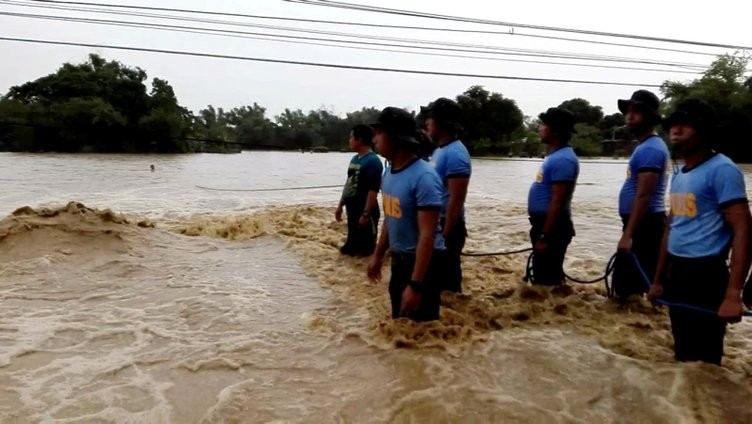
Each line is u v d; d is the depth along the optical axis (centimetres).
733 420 297
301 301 525
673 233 347
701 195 324
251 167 3275
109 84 5003
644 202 453
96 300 522
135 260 676
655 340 416
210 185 2045
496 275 634
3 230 685
